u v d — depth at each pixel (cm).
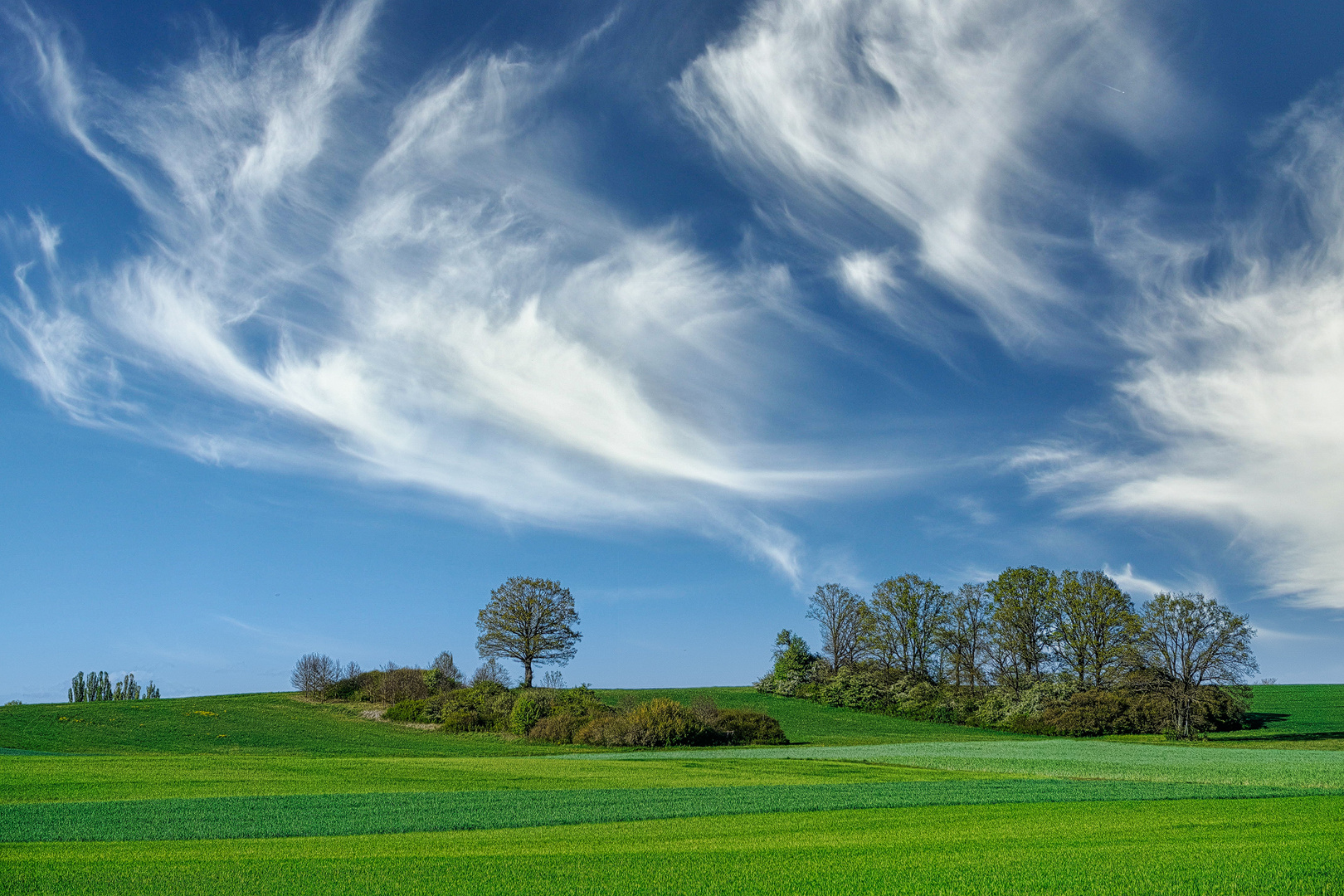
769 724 6900
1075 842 1973
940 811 2567
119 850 1912
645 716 6462
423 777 3722
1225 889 1477
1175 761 4672
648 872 1658
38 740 5650
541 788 3297
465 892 1498
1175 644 7275
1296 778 3606
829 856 1812
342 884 1558
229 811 2525
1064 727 7812
